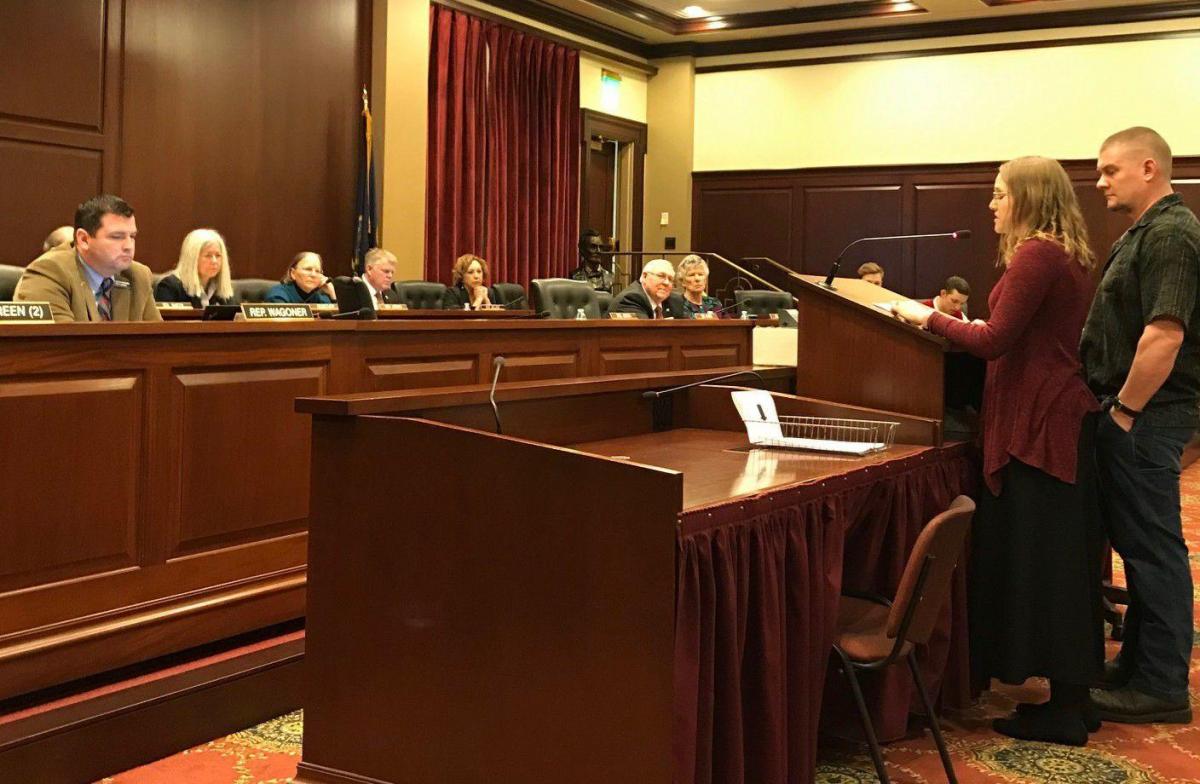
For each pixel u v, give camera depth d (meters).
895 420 2.79
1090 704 2.82
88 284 3.31
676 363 4.65
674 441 2.79
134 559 2.65
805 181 10.85
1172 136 9.45
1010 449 2.70
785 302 7.77
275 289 5.38
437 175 8.95
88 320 3.26
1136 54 9.52
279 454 3.00
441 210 9.06
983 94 10.09
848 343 2.97
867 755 2.62
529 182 9.89
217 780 2.35
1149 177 2.86
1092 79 9.69
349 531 1.97
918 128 10.36
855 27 10.44
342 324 3.13
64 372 2.47
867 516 2.46
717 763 1.81
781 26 10.43
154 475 2.68
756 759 1.92
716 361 4.87
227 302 4.78
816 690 2.10
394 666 1.93
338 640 1.99
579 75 10.33
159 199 6.57
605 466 1.74
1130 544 2.90
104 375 2.57
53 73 6.04
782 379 3.33
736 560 1.84
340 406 1.96
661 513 1.69
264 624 2.95
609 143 11.22
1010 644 2.74
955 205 10.27
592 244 9.41
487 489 1.84
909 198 10.45
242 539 2.93
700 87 11.23
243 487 2.91
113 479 2.59
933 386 2.85
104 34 6.27
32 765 2.22
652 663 1.70
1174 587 2.87
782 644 1.98
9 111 5.87
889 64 10.44
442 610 1.89
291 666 2.80
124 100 6.38
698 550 1.73
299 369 3.05
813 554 2.09
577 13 10.02
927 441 2.74
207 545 2.83
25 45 5.91
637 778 1.72
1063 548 2.70
